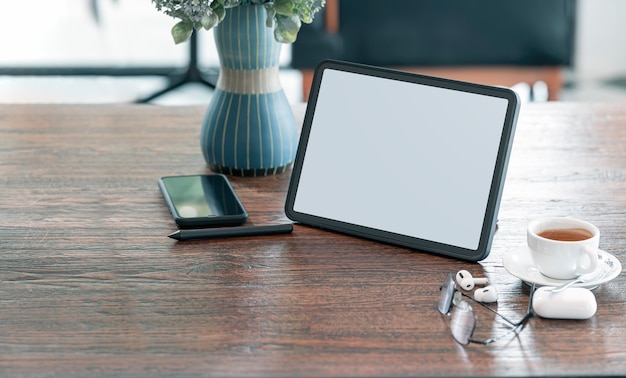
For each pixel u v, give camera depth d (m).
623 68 4.45
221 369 1.04
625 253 1.32
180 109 1.97
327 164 1.42
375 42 3.38
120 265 1.28
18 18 4.93
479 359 1.06
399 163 1.37
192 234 1.36
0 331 1.11
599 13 4.51
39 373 1.03
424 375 1.02
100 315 1.15
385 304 1.18
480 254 1.28
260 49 1.52
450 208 1.32
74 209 1.46
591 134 1.80
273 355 1.06
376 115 1.40
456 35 3.38
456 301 1.15
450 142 1.34
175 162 1.66
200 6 1.39
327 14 3.39
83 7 4.91
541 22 3.36
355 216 1.38
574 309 1.13
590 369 1.04
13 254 1.31
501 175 1.29
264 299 1.19
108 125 1.86
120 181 1.57
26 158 1.67
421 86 1.37
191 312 1.16
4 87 4.45
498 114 1.31
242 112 1.57
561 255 1.18
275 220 1.43
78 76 4.54
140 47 4.75
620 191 1.54
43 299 1.19
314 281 1.24
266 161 1.59
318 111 1.43
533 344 1.09
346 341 1.09
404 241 1.34
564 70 4.36
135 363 1.05
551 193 1.53
